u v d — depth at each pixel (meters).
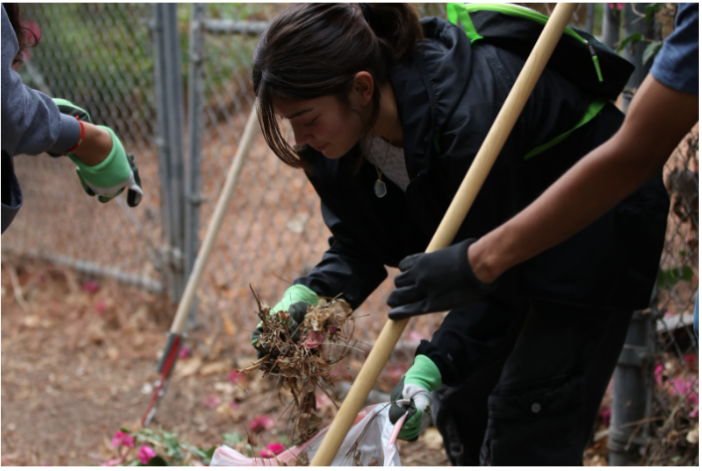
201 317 3.23
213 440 2.40
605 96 1.45
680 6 0.90
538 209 1.02
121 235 3.88
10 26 1.21
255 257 3.39
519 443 1.47
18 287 3.63
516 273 1.37
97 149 1.49
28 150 1.31
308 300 1.55
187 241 3.10
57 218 4.03
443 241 1.19
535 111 1.34
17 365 2.97
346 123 1.31
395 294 1.17
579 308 1.46
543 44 1.18
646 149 0.93
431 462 2.21
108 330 3.30
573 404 1.46
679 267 1.99
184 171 3.21
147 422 2.46
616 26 1.94
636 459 2.08
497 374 1.64
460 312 1.40
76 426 2.51
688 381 2.08
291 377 1.41
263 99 1.29
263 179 4.15
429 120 1.30
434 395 1.75
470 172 1.19
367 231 1.60
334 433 1.21
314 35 1.25
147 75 3.83
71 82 4.07
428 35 1.46
